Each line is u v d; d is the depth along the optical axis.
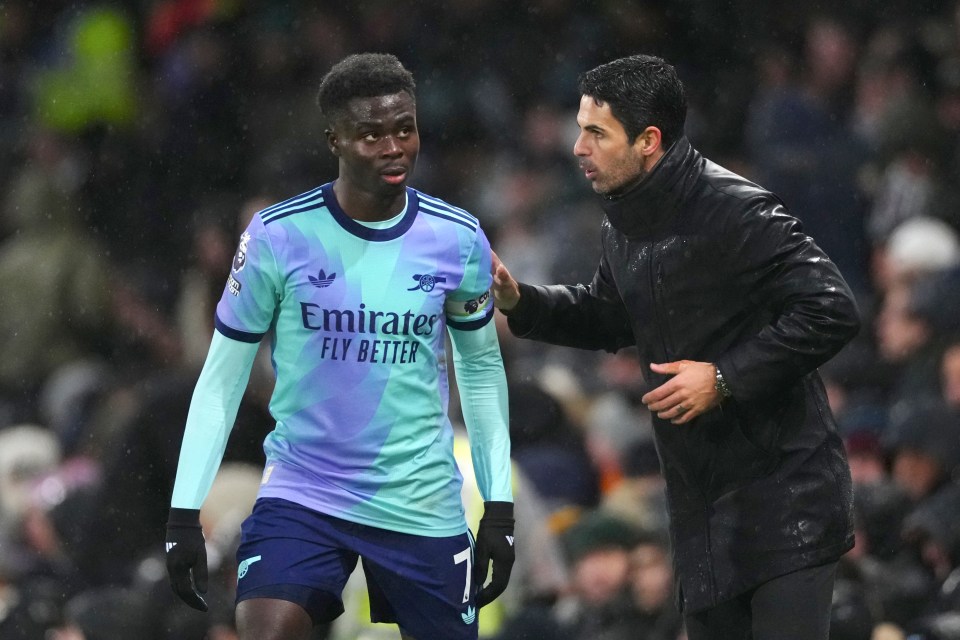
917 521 21.23
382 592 16.47
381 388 15.90
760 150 37.75
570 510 25.69
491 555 16.53
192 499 15.71
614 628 22.56
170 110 45.47
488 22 44.16
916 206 34.56
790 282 16.17
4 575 23.77
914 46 38.34
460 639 16.47
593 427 27.06
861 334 32.41
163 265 42.44
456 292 16.22
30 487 26.36
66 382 34.81
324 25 45.41
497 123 42.88
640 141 16.39
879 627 20.58
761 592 16.75
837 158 36.12
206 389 15.92
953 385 25.31
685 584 17.09
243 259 15.81
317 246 15.79
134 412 26.48
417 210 16.05
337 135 15.61
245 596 15.72
